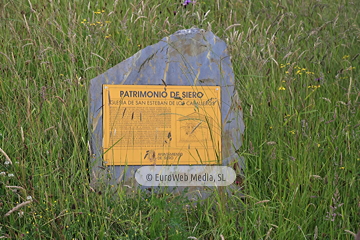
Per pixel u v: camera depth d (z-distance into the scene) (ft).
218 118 11.17
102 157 10.69
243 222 9.66
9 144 10.12
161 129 10.98
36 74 12.03
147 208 9.67
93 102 10.85
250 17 14.89
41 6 13.62
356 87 12.89
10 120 10.57
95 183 10.16
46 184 9.75
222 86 11.27
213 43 11.33
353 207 10.07
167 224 9.11
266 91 12.10
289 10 15.66
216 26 14.32
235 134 11.17
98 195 9.43
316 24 15.12
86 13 13.96
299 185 10.16
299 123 11.03
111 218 9.31
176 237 9.05
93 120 10.83
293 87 12.04
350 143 11.23
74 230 9.04
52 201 9.29
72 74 11.73
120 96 10.93
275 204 9.96
